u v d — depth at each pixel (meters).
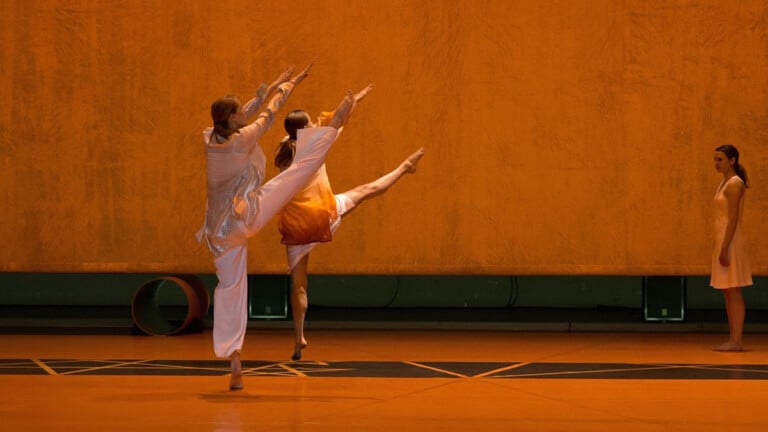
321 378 7.82
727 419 6.06
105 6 11.50
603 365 8.74
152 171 11.52
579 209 11.39
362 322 12.03
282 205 7.05
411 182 11.45
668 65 11.36
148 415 6.11
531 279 13.82
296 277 8.46
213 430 5.64
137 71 11.50
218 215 6.88
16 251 11.58
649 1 11.34
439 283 13.82
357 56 11.44
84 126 11.55
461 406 6.49
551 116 11.39
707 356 9.48
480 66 11.41
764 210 11.34
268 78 11.47
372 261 11.47
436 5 11.42
